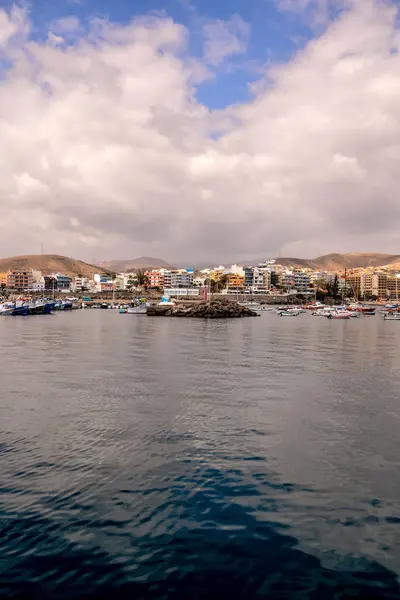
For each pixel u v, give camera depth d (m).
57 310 191.75
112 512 13.67
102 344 59.41
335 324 113.25
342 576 10.91
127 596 10.23
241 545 12.08
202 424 22.44
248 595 10.28
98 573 10.96
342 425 22.42
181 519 13.33
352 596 10.26
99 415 23.92
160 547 11.97
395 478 16.23
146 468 16.91
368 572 11.06
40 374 35.97
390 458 18.11
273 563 11.38
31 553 11.66
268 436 20.69
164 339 67.38
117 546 11.99
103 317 140.12
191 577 10.84
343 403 26.86
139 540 12.26
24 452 18.38
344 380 34.06
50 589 10.41
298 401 27.30
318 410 25.23
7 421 22.67
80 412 24.45
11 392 29.33
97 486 15.36
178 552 11.77
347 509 13.99
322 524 13.12
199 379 34.12
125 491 15.03
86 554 11.64
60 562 11.33
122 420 23.00
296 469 16.97
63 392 29.39
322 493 15.03
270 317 151.88
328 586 10.56
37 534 12.46
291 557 11.61
